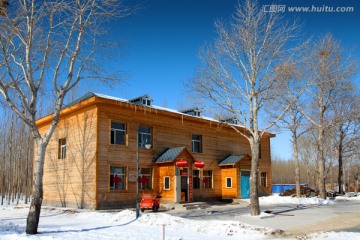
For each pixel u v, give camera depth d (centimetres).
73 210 2222
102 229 1538
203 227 1560
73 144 2548
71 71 1516
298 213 2188
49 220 1917
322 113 3303
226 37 2055
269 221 1816
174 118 2888
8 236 1316
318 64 2962
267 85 2038
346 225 1642
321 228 1566
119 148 2462
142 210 2330
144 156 2625
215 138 3250
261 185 3678
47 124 2916
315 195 3866
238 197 3089
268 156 3859
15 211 2536
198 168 3005
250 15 2036
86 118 2456
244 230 1477
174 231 1504
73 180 2495
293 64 2017
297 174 3306
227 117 3266
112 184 2408
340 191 4259
